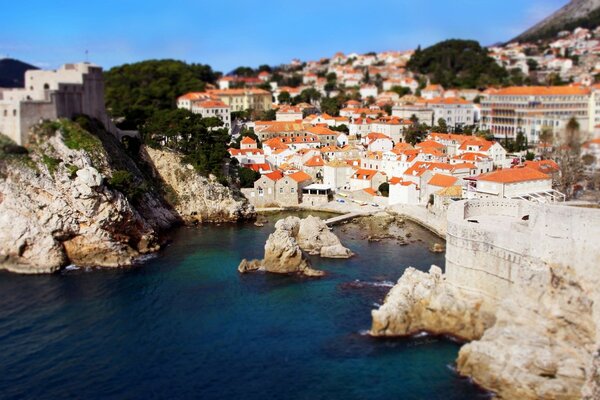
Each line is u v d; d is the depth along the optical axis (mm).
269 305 102812
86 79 163125
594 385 63062
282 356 84188
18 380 79062
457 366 79188
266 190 192750
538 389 70375
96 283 115562
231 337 90625
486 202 103688
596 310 72625
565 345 73312
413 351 84250
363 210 182250
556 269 77688
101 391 76250
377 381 76812
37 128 138250
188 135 193250
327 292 108438
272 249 121500
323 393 74500
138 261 130250
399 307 89938
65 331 93500
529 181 154125
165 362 83312
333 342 87938
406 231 155750
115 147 164375
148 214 157500
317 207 189500
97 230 129625
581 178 183250
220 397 74375
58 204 127562
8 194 126812
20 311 101438
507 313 78688
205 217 174875
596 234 73875
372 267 123125
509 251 83938
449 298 89438
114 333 92625
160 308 102250
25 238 124625
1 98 157500
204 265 126562
